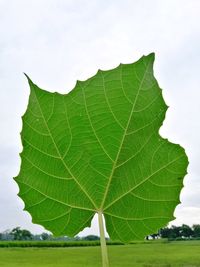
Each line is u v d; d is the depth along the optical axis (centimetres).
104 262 23
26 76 25
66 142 26
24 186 27
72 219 27
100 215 27
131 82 25
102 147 26
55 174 27
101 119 25
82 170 27
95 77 25
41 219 27
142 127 25
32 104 25
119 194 27
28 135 26
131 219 27
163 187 27
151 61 24
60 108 25
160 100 25
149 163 26
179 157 26
